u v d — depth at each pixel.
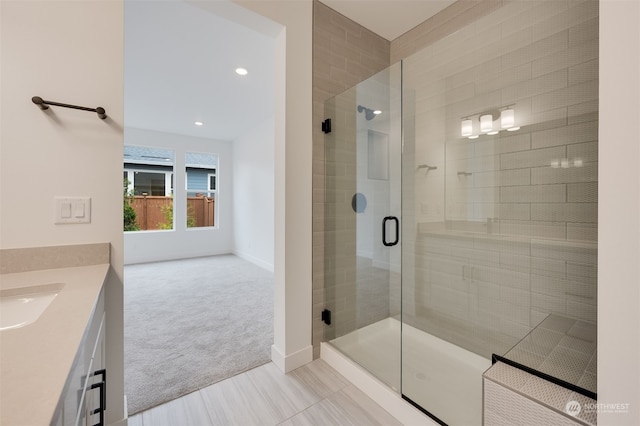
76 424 0.62
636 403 0.64
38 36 1.11
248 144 5.56
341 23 2.10
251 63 2.84
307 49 1.90
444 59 1.96
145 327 2.51
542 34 1.53
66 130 1.16
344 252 2.08
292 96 1.83
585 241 1.42
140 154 5.62
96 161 1.23
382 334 2.17
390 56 2.44
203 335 2.36
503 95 1.69
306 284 1.92
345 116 2.04
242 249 5.91
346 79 2.12
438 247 2.03
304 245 1.91
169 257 5.65
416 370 1.71
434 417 1.33
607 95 0.68
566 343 1.30
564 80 1.46
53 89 1.13
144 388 1.65
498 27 1.70
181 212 5.79
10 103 1.07
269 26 1.77
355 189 2.10
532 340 1.34
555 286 1.52
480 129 1.79
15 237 1.08
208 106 4.08
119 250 1.28
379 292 2.21
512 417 0.95
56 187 1.15
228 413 1.46
